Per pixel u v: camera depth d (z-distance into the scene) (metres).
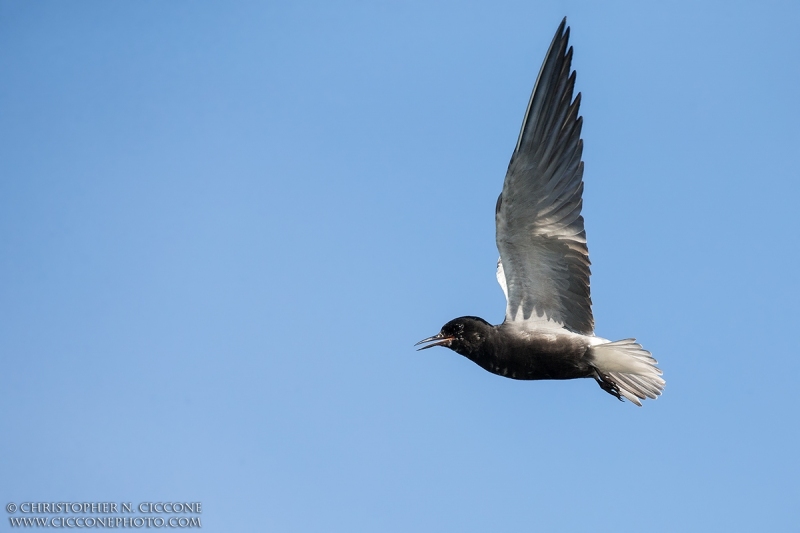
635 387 16.16
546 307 16.28
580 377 16.38
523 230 15.81
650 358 15.87
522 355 16.23
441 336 16.80
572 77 15.39
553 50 15.31
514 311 16.45
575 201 15.62
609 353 15.97
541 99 15.24
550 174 15.45
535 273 16.12
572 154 15.52
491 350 16.42
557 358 16.11
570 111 15.43
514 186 15.44
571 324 16.25
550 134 15.34
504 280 16.61
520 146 15.22
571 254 15.83
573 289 16.03
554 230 15.73
